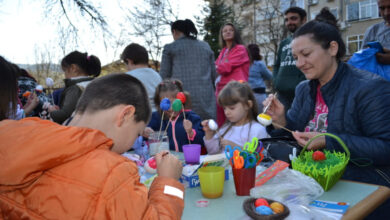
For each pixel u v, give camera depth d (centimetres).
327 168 96
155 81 280
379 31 231
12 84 104
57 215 60
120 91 76
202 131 220
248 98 205
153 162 128
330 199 91
